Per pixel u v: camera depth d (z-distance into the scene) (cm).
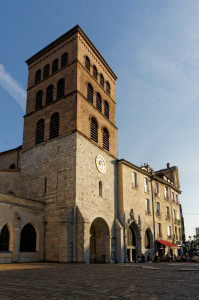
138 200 4056
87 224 2698
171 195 5419
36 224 2834
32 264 2236
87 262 2588
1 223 2441
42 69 3912
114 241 3400
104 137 3762
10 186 3306
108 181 3550
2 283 1058
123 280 1177
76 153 2983
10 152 4050
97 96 3822
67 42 3700
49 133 3353
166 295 820
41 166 3266
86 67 3688
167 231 4841
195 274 1461
